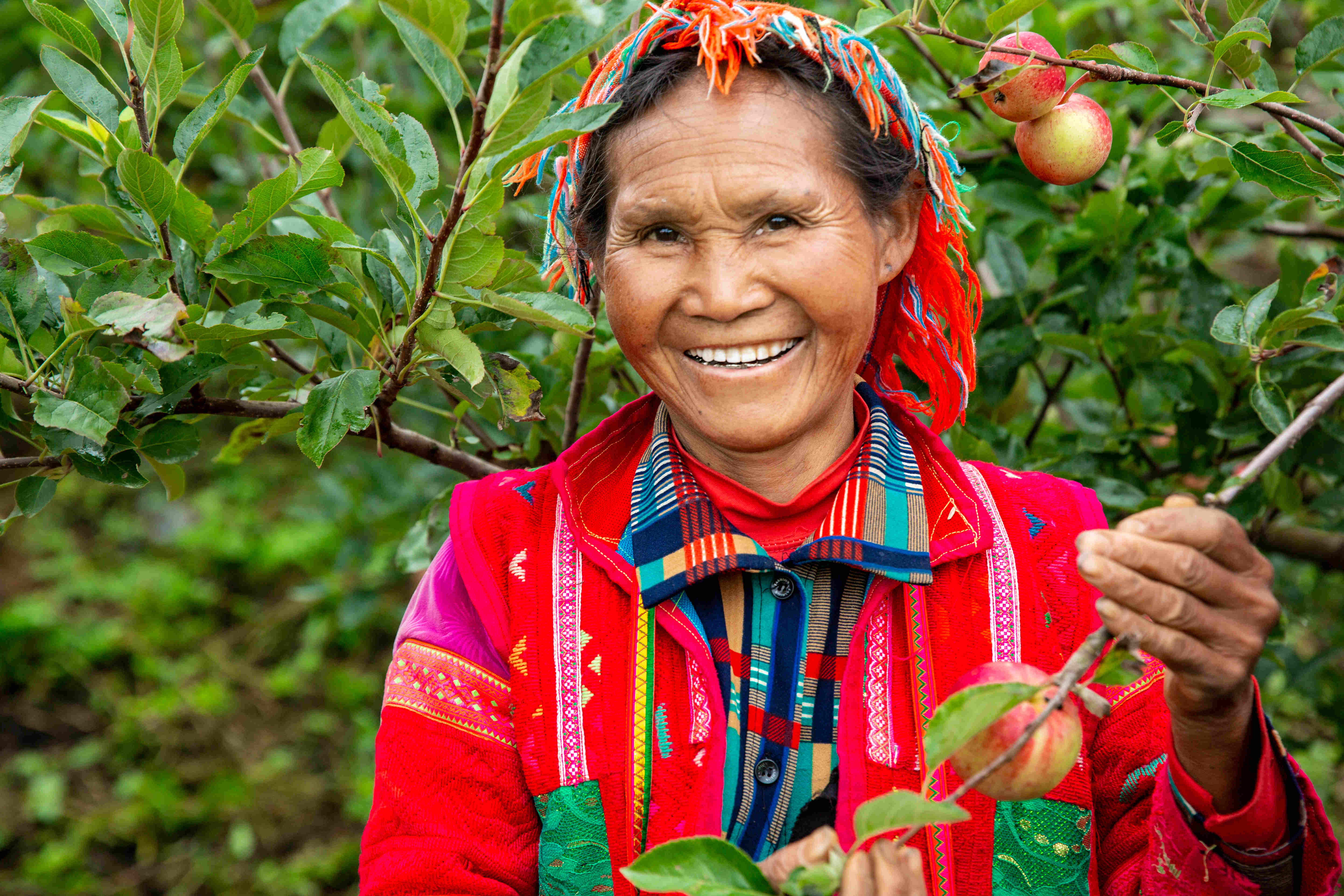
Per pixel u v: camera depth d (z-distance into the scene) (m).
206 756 4.57
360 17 3.01
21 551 5.51
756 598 1.23
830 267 1.13
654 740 1.20
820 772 1.20
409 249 1.39
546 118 1.05
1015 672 0.99
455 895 1.19
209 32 2.72
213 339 1.34
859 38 1.13
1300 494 2.03
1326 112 2.43
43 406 1.26
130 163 1.25
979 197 2.14
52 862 4.09
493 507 1.31
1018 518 1.27
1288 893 1.07
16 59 4.37
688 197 1.11
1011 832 1.18
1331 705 2.58
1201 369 2.20
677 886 0.87
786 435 1.18
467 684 1.24
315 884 4.10
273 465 6.10
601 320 1.93
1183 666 0.96
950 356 1.35
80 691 4.83
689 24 1.11
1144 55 1.31
